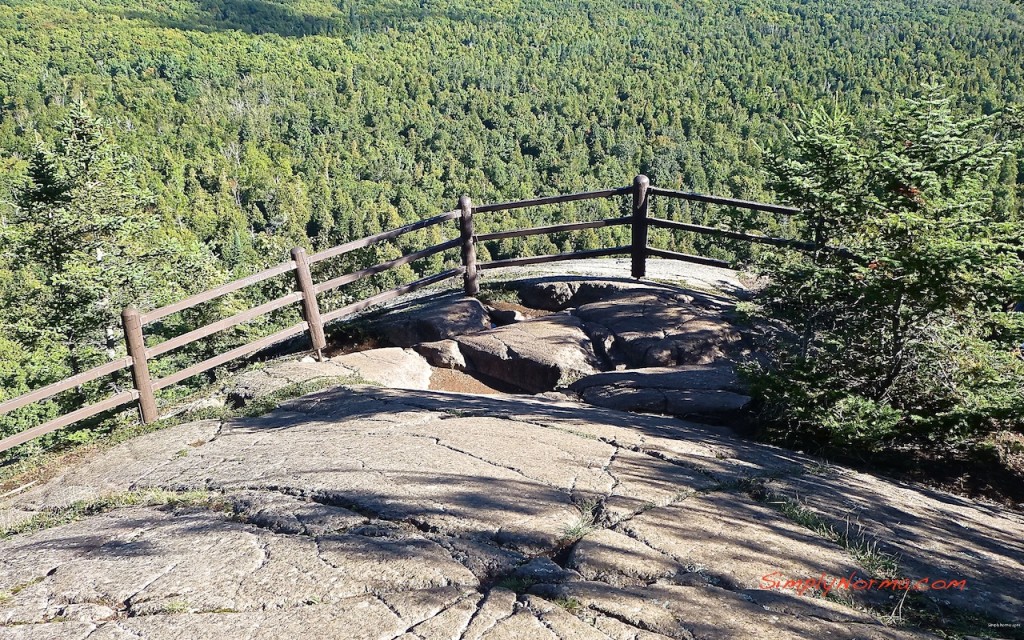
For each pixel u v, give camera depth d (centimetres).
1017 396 504
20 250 1828
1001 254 498
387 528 362
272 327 2095
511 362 754
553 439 485
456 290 991
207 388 743
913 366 541
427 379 766
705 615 285
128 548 372
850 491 445
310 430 539
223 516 401
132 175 1991
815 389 547
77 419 618
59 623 307
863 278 546
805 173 637
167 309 656
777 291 638
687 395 623
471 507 377
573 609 291
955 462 533
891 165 557
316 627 287
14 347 1830
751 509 392
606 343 775
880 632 282
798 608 294
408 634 279
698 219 5056
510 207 898
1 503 504
